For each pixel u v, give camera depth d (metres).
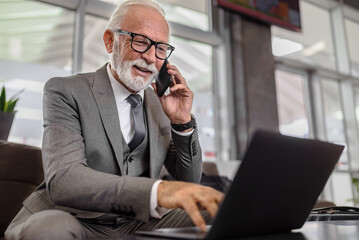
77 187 0.68
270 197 0.50
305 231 0.60
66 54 2.75
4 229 1.17
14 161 1.27
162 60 1.07
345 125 4.57
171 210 1.00
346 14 5.10
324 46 4.70
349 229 0.62
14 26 2.66
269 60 3.55
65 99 0.91
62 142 0.81
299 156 0.51
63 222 0.63
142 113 1.10
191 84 3.45
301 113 4.26
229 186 0.43
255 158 0.44
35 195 0.96
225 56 3.51
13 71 2.53
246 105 3.29
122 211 0.64
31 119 2.52
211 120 3.50
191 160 1.09
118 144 0.96
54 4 2.71
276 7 3.67
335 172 3.99
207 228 0.52
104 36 1.11
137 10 1.05
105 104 0.98
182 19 3.50
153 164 1.04
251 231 0.51
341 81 4.70
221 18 3.60
